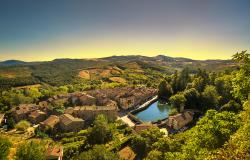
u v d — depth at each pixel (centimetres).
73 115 15612
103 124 10981
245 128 2919
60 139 12450
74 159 8719
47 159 8975
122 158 8469
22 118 16950
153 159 6494
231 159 2302
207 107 14412
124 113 17300
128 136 10788
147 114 16688
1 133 13788
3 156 7912
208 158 2600
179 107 15088
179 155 4753
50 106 18238
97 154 7988
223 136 4438
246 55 3369
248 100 3341
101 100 19662
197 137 4669
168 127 12775
